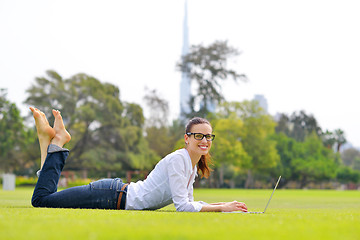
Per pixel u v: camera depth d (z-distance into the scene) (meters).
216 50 59.56
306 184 73.56
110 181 4.24
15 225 1.99
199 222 2.24
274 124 56.12
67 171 52.00
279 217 2.74
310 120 77.69
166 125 59.72
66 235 1.67
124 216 2.62
